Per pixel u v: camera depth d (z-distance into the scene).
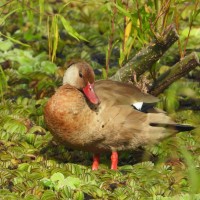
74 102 11.42
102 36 17.33
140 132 11.63
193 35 16.67
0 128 13.05
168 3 12.43
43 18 17.88
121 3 12.64
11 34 17.44
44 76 15.19
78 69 11.73
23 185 11.10
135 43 13.77
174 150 12.27
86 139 11.54
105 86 11.93
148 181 11.23
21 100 14.12
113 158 11.82
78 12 18.59
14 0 12.85
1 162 11.95
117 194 10.89
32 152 12.38
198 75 15.52
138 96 11.84
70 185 11.04
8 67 15.65
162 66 15.42
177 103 14.09
